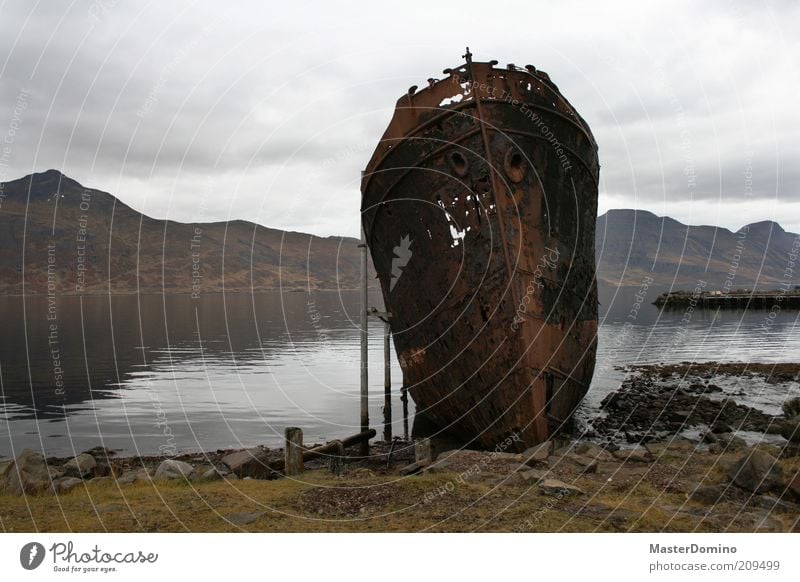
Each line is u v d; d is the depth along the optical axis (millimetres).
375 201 16141
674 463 10234
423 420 20438
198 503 8469
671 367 31391
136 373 33469
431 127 14211
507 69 13953
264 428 20156
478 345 13984
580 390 15789
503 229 13500
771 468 8633
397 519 7586
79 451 17375
